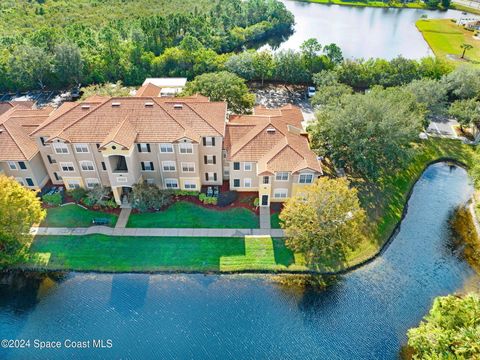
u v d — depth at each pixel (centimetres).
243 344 3150
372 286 3684
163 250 3925
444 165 5594
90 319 3334
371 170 4444
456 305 2897
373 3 16025
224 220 4262
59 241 4019
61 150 4272
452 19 13600
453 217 4603
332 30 12744
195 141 4125
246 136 4522
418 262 3969
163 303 3456
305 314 3394
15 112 4978
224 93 5619
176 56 8075
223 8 11719
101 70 7812
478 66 7812
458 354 2575
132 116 4306
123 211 4381
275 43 11406
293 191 4347
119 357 3048
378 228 4297
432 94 6188
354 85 7825
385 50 10744
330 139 4794
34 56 7200
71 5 12038
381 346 3178
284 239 4059
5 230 3553
